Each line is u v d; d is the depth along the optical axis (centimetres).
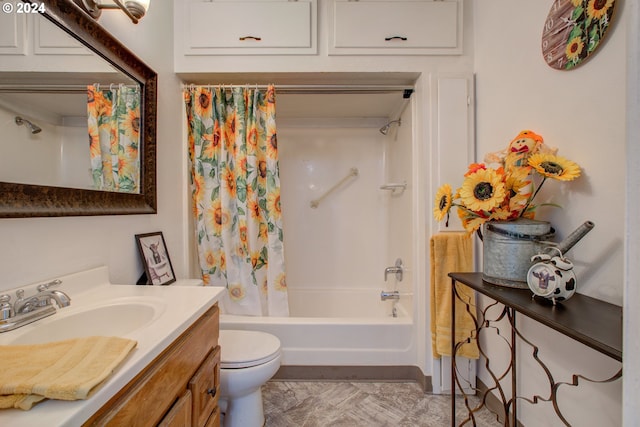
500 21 141
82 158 97
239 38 164
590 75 94
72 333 80
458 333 153
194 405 81
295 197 261
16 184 74
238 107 170
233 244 175
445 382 158
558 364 105
